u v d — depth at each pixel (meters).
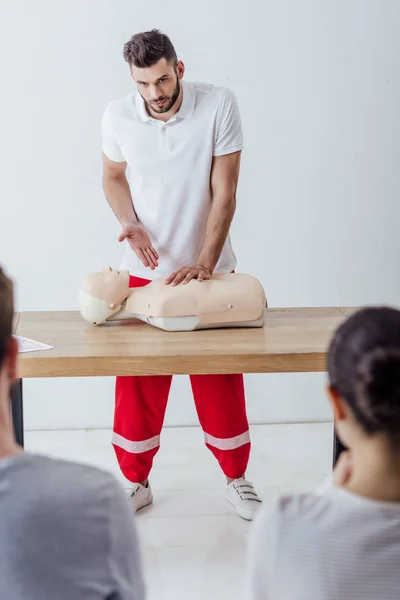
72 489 0.86
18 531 0.82
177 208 2.53
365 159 3.23
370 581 0.87
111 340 2.13
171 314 2.21
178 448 3.25
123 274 2.30
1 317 0.88
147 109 2.46
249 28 3.09
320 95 3.16
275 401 3.47
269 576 0.92
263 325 2.29
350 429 0.93
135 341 2.12
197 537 2.50
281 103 3.16
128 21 3.07
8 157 3.16
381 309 0.94
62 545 0.83
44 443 3.28
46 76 3.10
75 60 3.09
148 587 2.21
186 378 3.41
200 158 2.47
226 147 2.44
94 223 3.23
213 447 2.65
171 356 1.96
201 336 2.18
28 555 0.82
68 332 2.23
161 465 3.09
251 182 3.23
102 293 2.25
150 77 2.27
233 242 3.28
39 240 3.23
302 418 3.50
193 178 2.49
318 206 3.26
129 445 2.58
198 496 2.81
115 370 1.96
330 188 3.25
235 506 2.66
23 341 2.12
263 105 3.16
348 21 3.11
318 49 3.12
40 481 0.86
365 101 3.18
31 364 1.95
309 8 3.09
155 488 2.88
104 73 3.10
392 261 3.33
